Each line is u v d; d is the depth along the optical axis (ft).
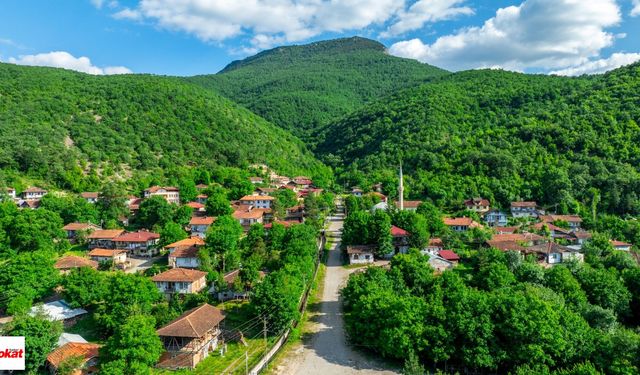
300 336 226.99
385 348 197.47
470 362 187.52
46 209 394.93
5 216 359.87
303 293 271.69
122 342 176.04
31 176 529.45
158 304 247.70
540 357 182.19
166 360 192.44
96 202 475.31
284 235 342.23
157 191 527.40
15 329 189.67
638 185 480.23
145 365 175.83
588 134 582.76
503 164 560.61
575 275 274.16
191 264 316.81
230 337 221.46
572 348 184.75
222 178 628.28
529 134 621.72
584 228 447.42
